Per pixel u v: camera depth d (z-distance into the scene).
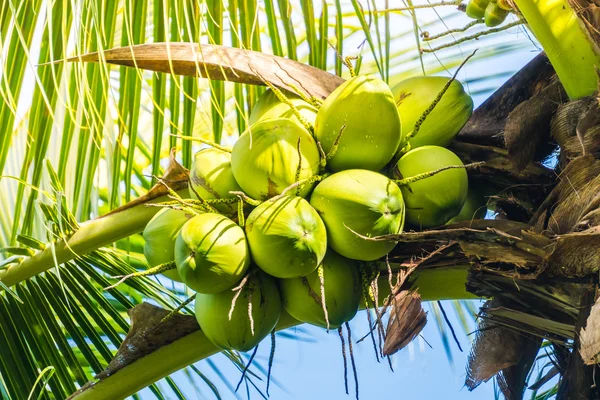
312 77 3.64
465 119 3.60
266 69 3.62
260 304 3.36
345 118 3.38
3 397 4.02
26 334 4.04
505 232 3.41
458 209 3.47
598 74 3.45
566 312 3.45
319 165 3.40
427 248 3.49
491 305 3.57
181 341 3.66
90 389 3.66
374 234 3.33
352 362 3.37
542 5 3.50
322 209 3.34
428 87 3.58
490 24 3.75
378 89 3.39
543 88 3.72
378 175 3.37
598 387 3.41
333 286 3.38
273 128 3.38
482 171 3.66
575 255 3.32
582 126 3.45
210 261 3.27
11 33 4.00
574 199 3.38
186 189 3.77
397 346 3.40
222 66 3.61
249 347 3.40
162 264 3.40
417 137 3.56
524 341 3.66
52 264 3.87
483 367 3.65
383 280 3.58
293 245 3.26
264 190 3.35
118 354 3.66
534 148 3.62
